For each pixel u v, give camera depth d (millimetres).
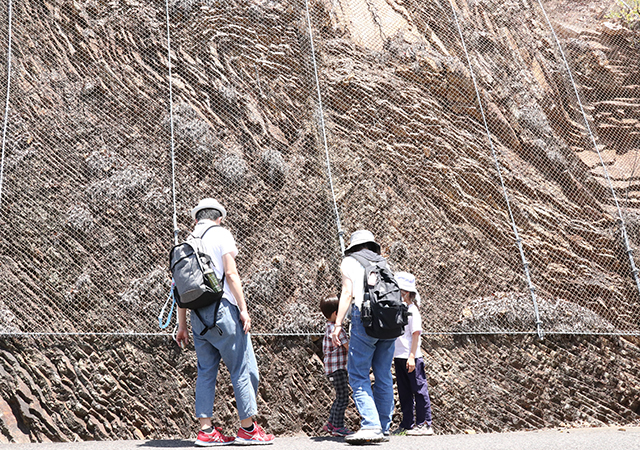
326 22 7512
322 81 6859
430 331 5125
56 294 4684
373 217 5828
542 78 7773
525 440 3393
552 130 7223
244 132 6223
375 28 7668
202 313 3072
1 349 4234
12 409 4039
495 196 6320
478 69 7531
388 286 3238
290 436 4406
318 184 5941
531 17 8594
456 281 5574
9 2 6336
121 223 5203
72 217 5098
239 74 6703
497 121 7043
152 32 6738
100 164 5520
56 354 4328
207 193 5621
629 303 5734
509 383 4930
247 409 3109
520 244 5734
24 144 5480
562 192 6656
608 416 4922
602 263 6020
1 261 4742
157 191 5469
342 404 4035
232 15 7145
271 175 5852
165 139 5871
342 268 3410
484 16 8227
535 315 5230
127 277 4930
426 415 4121
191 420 4316
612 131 7559
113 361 4395
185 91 6355
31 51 6234
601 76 8188
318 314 5000
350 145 6363
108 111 5988
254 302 4969
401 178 6219
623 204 6621
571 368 5078
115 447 3199
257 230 5508
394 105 6805
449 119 6902
